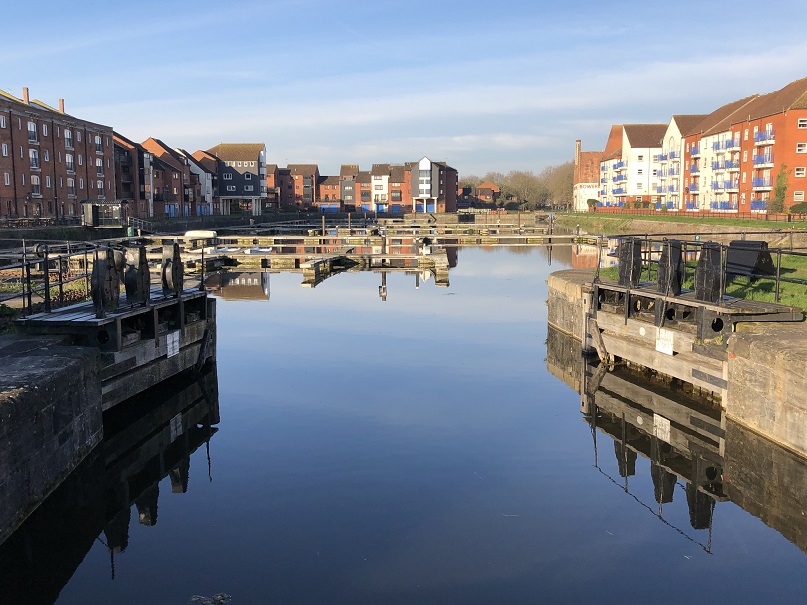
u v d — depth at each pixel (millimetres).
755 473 11578
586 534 9383
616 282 18016
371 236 67250
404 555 8805
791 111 57281
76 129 65688
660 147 97062
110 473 11875
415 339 21203
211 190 104500
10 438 8961
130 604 7980
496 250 57875
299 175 134875
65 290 20266
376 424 13508
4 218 49812
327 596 7941
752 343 11977
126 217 52969
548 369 17547
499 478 11031
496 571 8422
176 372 16469
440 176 122688
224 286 34969
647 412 14398
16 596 8414
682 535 9367
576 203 131750
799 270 19766
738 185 67062
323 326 23594
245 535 9383
